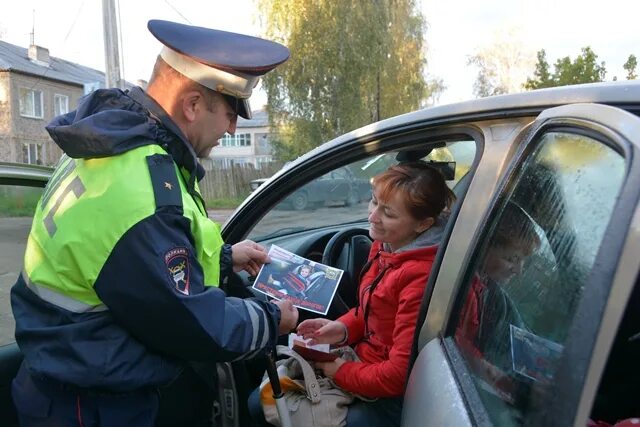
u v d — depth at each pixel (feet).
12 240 7.70
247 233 8.22
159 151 4.57
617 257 2.64
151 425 4.82
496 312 3.89
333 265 8.71
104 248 4.21
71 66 130.82
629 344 4.59
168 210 4.32
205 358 4.57
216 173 75.66
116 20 44.68
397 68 76.59
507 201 4.23
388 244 6.26
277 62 4.93
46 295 4.48
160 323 4.28
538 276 3.49
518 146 4.44
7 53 112.88
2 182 7.70
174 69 4.80
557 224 3.45
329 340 6.29
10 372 6.72
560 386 2.75
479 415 3.51
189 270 4.43
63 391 4.57
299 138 73.67
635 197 2.71
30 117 108.47
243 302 5.00
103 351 4.33
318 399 5.68
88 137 4.30
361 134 6.39
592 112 3.43
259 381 7.42
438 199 5.72
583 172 3.35
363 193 8.55
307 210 8.75
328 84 72.18
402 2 76.89
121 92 4.92
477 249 4.44
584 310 2.73
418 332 4.88
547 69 80.69
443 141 5.43
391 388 5.35
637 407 4.67
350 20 70.64
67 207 4.42
